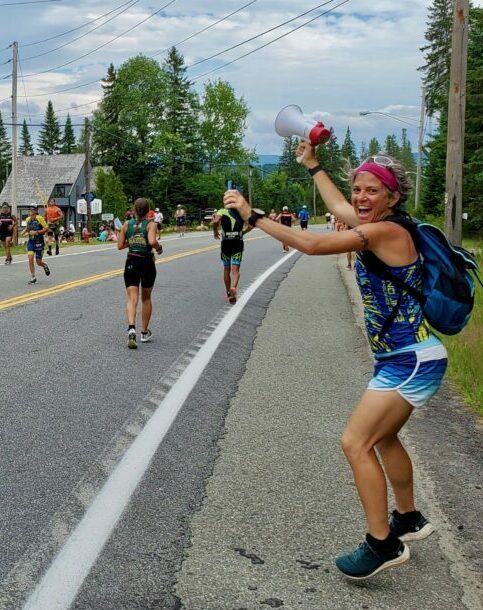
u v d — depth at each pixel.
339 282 16.19
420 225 3.16
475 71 34.56
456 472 4.71
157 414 5.80
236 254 12.04
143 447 5.03
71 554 3.52
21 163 86.12
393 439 3.53
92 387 6.59
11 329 9.32
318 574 3.42
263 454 4.98
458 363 7.49
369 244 3.12
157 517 3.96
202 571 3.41
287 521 3.96
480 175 34.31
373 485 3.25
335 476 4.61
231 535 3.78
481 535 3.85
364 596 3.24
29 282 14.66
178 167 84.06
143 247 8.54
